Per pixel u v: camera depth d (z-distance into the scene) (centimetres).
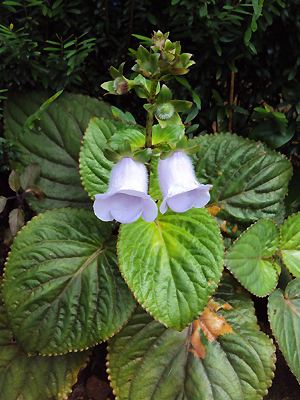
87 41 30
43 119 32
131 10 30
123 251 27
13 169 32
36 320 28
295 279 31
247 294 30
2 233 35
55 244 29
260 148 32
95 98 33
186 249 27
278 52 32
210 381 28
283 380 31
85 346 28
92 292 28
